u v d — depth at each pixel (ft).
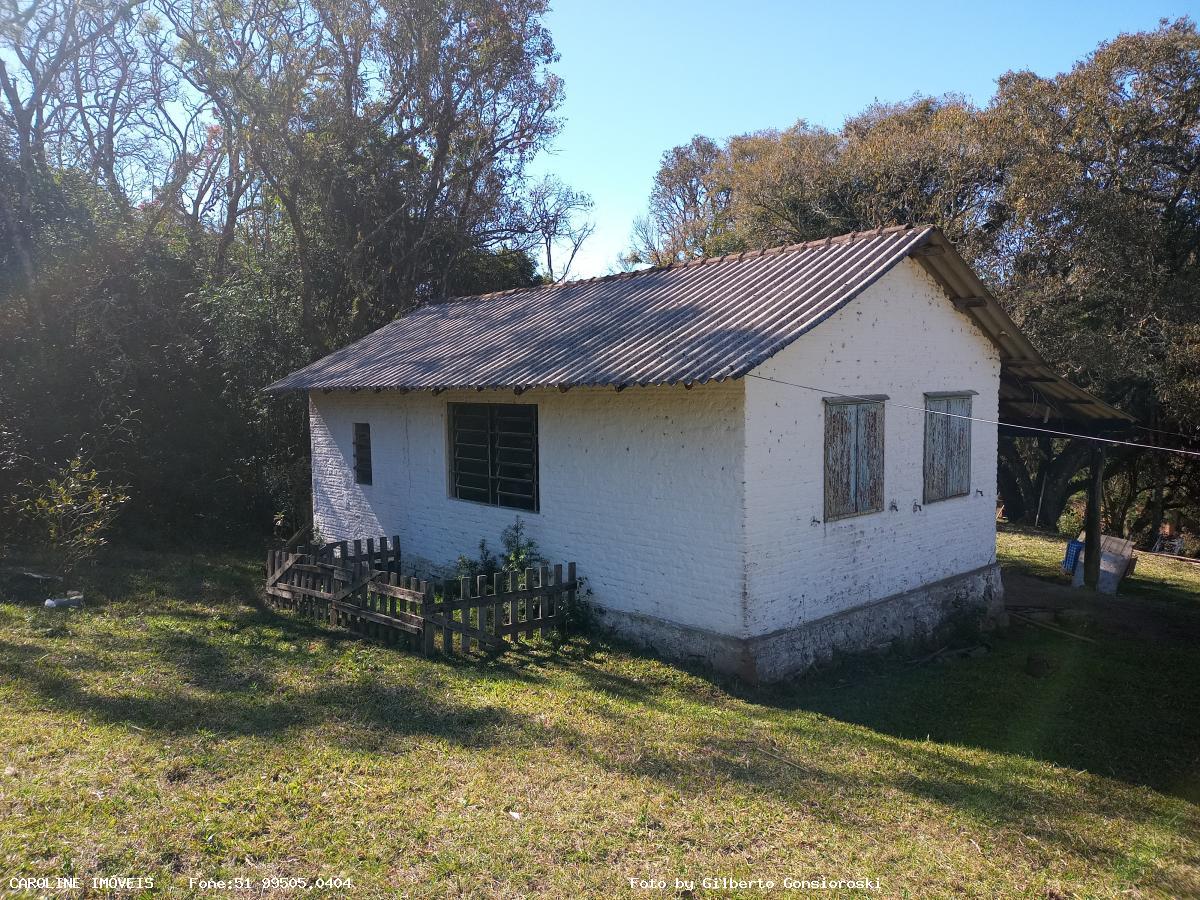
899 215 82.28
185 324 55.52
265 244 71.10
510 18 75.36
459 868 14.94
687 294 34.12
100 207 55.83
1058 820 18.48
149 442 52.31
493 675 26.66
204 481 53.06
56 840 14.88
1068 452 81.97
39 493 44.16
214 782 17.84
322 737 20.70
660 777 19.30
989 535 38.27
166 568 42.22
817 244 33.94
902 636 32.40
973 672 30.14
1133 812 19.27
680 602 28.40
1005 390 41.81
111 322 51.80
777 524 27.32
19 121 52.29
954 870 15.90
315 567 33.50
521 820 16.84
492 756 20.04
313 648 29.14
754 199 91.40
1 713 21.11
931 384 34.01
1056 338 70.54
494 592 29.40
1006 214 78.28
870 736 23.34
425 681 25.59
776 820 17.52
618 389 26.55
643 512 29.48
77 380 50.01
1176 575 52.65
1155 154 71.20
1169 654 33.19
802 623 28.43
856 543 30.50
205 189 73.10
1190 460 77.10
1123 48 70.64
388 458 41.93
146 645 28.43
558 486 32.68
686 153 144.05
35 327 49.78
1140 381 68.95
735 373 23.76
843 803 18.58
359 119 69.46
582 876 14.92
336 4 66.23
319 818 16.52
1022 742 23.84
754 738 22.17
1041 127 74.54
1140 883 15.89
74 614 32.24
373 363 41.47
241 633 30.83
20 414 47.52
